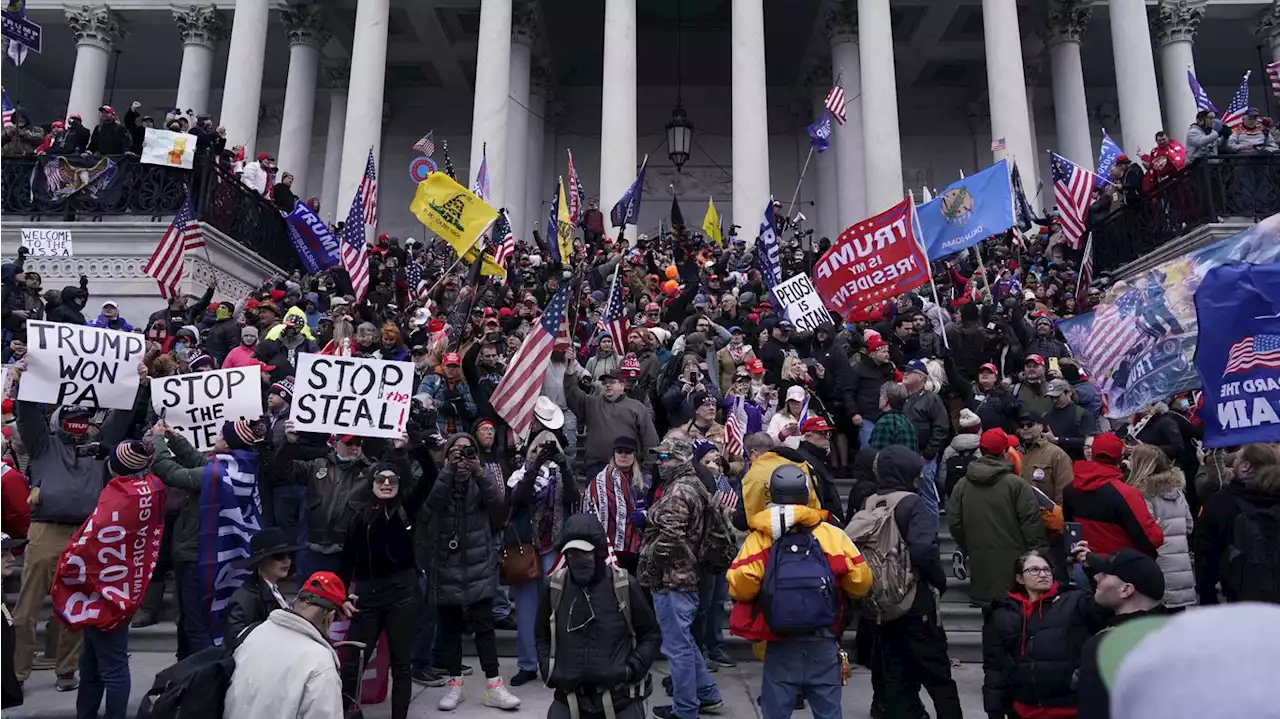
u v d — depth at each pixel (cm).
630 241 2303
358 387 679
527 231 3069
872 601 562
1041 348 1266
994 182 1335
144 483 607
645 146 3453
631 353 1145
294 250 1962
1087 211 1833
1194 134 1516
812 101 3184
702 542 610
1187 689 91
